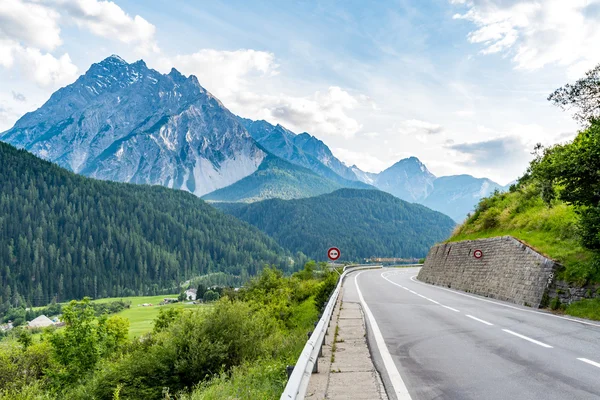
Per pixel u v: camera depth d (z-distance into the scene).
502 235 26.09
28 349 26.84
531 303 17.59
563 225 20.30
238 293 47.47
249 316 16.97
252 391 7.79
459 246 31.67
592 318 13.39
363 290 27.53
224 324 15.49
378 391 5.95
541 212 24.17
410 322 13.22
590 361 7.71
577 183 14.84
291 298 40.41
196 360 14.34
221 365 14.52
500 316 14.46
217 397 8.30
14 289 198.88
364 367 7.42
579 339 9.98
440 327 12.13
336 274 39.88
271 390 7.64
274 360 11.73
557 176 15.30
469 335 10.75
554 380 6.45
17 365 24.27
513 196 32.62
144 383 14.77
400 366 7.54
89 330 25.70
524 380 6.48
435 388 6.11
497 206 33.03
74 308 25.88
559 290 16.11
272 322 22.78
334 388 6.13
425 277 39.94
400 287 30.55
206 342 14.68
